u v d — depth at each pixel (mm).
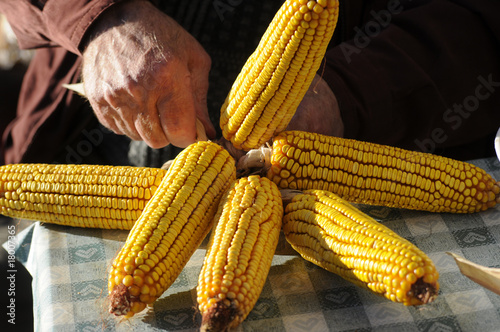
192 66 1546
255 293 896
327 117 1430
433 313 959
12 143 2127
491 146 1839
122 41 1445
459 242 1121
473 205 1175
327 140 1139
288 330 950
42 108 2035
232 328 890
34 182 1192
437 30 1635
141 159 1980
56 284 1077
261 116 1119
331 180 1136
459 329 930
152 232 960
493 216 1181
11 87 2406
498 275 923
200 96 1579
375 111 1550
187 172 1066
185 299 1024
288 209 1070
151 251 933
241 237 940
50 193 1179
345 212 981
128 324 975
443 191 1158
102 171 1176
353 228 935
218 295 856
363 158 1140
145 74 1364
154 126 1437
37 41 1805
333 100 1487
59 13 1559
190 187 1042
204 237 1072
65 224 1213
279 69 1033
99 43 1490
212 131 1528
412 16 1673
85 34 1522
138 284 901
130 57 1412
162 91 1387
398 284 825
